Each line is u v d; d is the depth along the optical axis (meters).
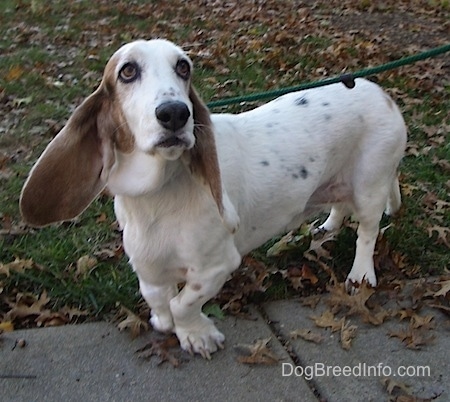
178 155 0.72
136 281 1.07
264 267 1.10
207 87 1.81
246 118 0.95
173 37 2.34
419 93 1.80
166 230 0.83
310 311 1.02
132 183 0.79
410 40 2.34
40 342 0.94
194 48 2.19
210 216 0.82
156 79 0.72
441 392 0.87
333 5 2.81
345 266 1.14
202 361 0.92
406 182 1.36
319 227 1.21
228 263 0.88
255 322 0.99
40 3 2.72
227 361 0.92
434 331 0.98
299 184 0.95
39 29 2.41
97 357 0.92
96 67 2.00
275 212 0.96
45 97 1.76
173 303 0.90
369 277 1.07
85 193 0.81
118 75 0.74
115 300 1.03
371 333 0.97
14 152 1.48
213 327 0.95
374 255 1.13
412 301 1.04
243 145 0.92
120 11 2.65
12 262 1.08
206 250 0.84
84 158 0.80
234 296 1.03
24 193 0.80
